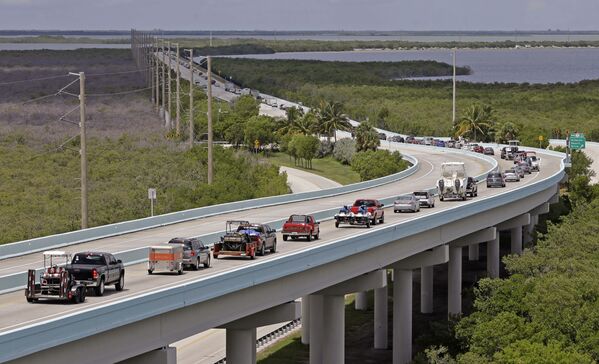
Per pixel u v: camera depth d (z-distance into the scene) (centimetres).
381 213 8969
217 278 4769
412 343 8769
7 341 3506
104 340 4116
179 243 6034
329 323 6881
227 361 5597
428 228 7825
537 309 7250
